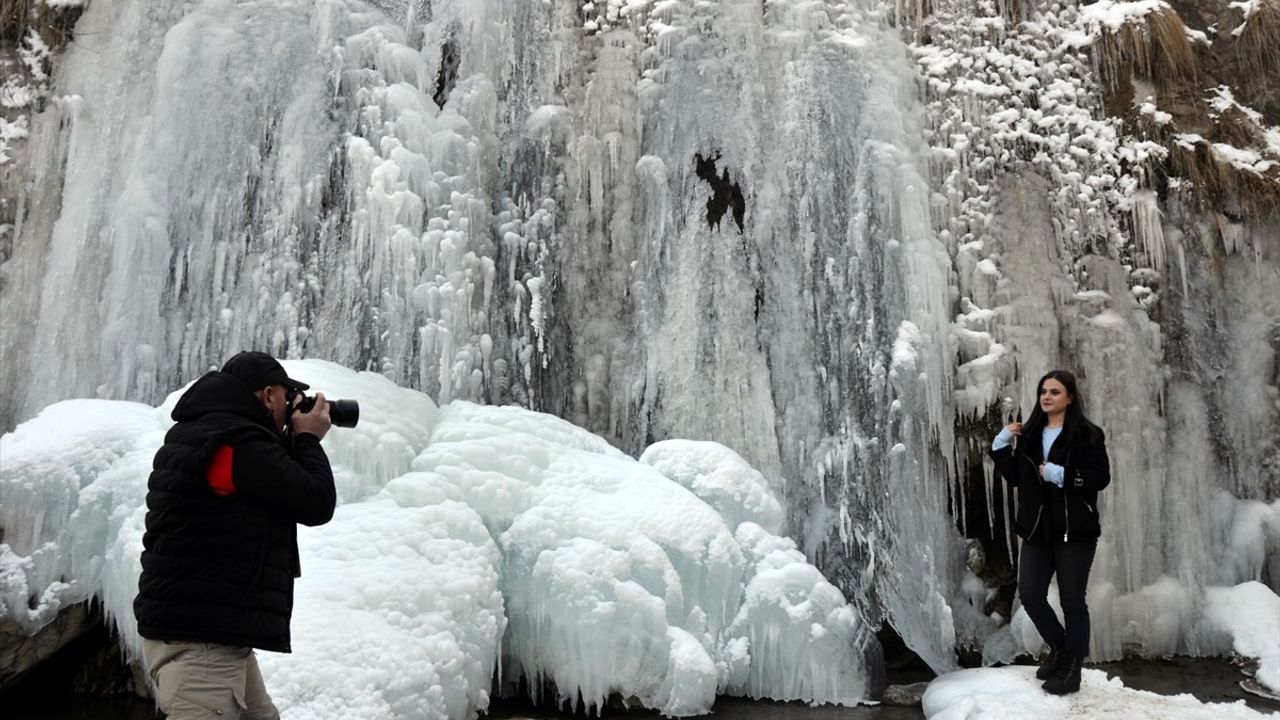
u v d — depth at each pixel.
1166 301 7.08
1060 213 7.05
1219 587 6.63
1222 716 4.52
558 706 5.00
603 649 4.85
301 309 6.31
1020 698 4.76
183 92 6.54
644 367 6.64
